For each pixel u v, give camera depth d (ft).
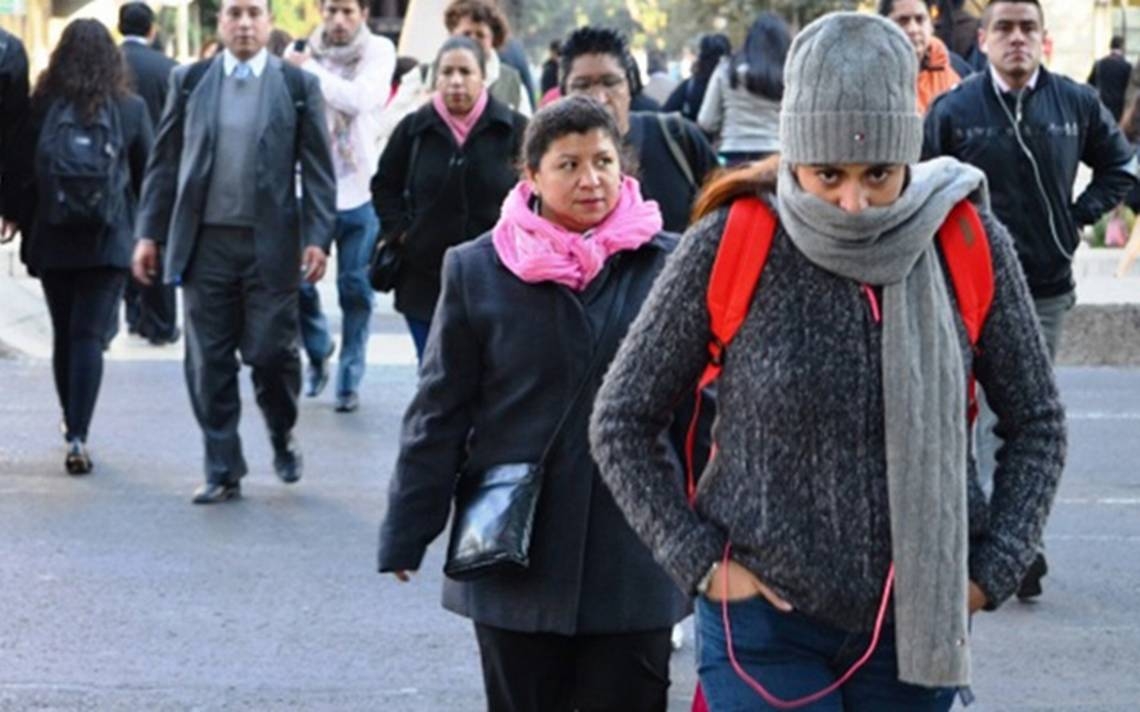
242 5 43.32
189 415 55.98
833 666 18.29
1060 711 31.60
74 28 47.06
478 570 22.84
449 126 40.93
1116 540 42.65
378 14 103.14
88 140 46.70
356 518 43.93
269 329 44.09
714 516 18.35
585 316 23.31
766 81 45.78
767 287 17.95
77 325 48.03
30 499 45.73
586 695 23.63
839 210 17.43
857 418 17.70
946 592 17.72
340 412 56.18
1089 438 53.62
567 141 23.53
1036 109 36.94
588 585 23.04
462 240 40.91
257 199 43.45
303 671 33.50
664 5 112.47
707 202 18.34
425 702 31.99
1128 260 76.74
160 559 40.45
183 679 33.06
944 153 37.19
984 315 18.21
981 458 32.09
